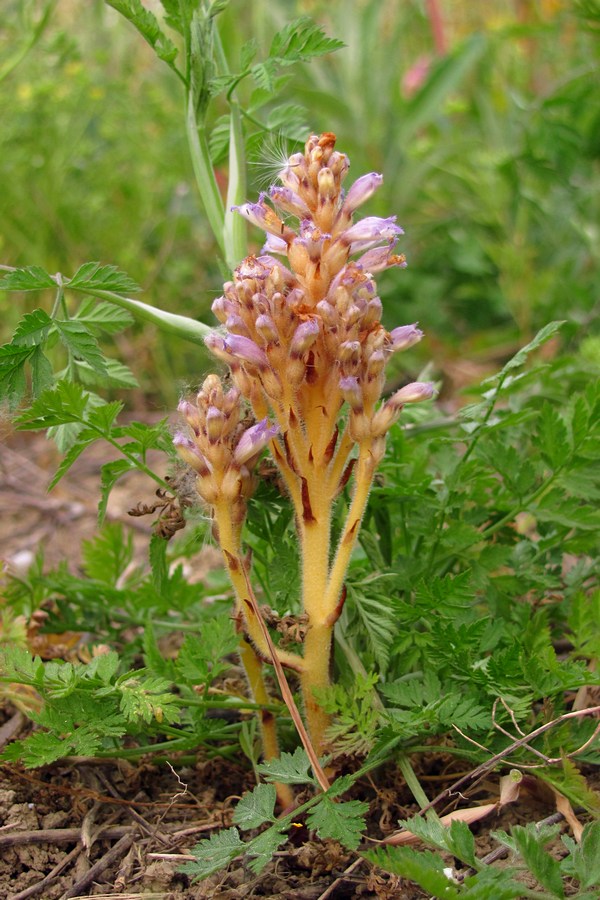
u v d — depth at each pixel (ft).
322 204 1.87
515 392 2.44
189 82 2.19
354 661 2.03
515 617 2.18
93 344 2.03
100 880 2.00
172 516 2.02
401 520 2.25
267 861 1.81
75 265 4.18
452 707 1.93
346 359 1.84
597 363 2.56
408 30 5.25
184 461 1.94
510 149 4.19
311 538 1.92
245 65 2.15
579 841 1.86
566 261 4.00
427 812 1.95
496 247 4.15
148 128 4.64
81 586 2.41
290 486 1.92
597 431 2.17
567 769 1.89
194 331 2.10
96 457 3.95
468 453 2.18
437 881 1.70
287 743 2.15
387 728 1.91
